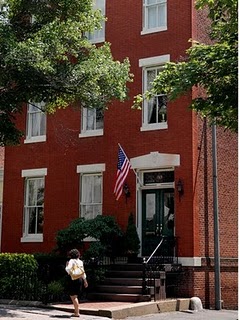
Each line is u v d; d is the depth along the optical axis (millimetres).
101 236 19750
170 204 20469
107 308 15516
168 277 19172
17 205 24016
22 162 24188
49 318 14312
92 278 18453
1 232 24469
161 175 20766
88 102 17500
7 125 17156
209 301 19641
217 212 19844
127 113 21719
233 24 12859
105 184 21797
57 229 22641
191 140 19938
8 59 15352
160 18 21812
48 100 17734
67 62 17188
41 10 17344
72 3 17156
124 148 21500
